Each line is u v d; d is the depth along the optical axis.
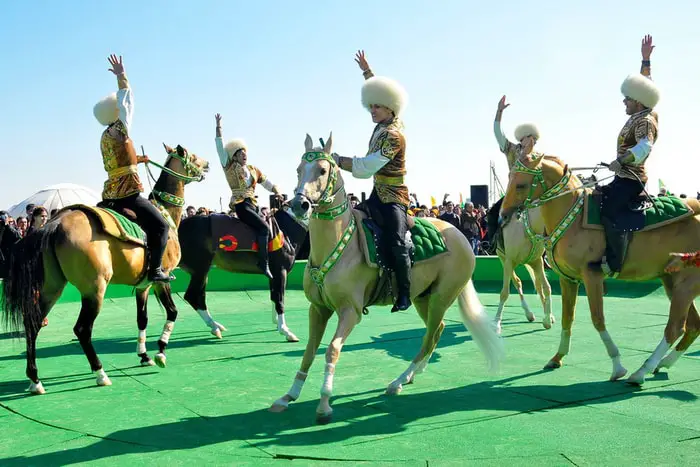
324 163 4.42
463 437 4.14
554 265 5.88
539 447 3.91
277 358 6.96
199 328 9.18
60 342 8.16
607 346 5.63
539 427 4.32
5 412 4.88
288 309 11.23
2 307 5.34
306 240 14.17
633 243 5.61
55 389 5.61
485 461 3.67
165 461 3.78
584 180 5.88
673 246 5.62
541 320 9.36
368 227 4.79
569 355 6.77
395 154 4.73
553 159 5.73
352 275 4.63
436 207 17.72
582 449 3.86
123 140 5.96
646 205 5.64
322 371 6.26
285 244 8.33
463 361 6.59
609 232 5.55
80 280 5.45
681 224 5.68
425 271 5.24
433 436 4.17
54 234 5.36
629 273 5.71
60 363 6.77
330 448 3.96
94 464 3.75
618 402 4.94
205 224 8.20
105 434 4.31
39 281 5.26
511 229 8.30
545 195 5.61
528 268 8.93
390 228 4.86
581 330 8.36
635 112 5.71
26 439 4.23
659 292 11.72
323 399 4.49
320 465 3.67
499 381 5.70
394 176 4.94
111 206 6.04
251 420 4.61
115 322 9.96
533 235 8.05
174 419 4.66
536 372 6.03
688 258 4.66
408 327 8.92
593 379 5.71
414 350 7.28
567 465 3.58
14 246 5.34
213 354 7.22
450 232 5.48
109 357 7.09
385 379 5.87
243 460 3.78
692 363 6.25
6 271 5.29
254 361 6.80
